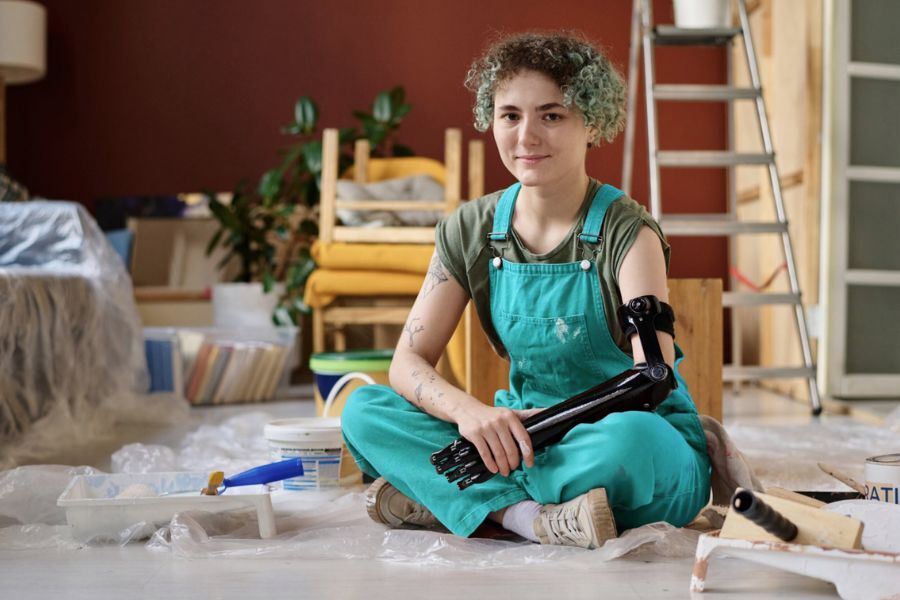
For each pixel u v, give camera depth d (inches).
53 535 71.4
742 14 165.2
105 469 103.6
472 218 70.9
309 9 214.2
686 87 162.9
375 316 169.5
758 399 173.6
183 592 57.4
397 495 70.5
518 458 62.4
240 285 190.2
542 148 64.8
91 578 60.8
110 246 151.3
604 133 67.2
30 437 117.0
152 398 149.9
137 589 58.2
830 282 163.2
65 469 82.4
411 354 70.3
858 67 162.9
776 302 157.1
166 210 212.8
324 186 175.6
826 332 163.2
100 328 143.7
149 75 214.2
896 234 166.1
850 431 128.5
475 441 62.8
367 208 175.0
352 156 211.8
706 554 56.5
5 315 114.7
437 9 213.9
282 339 180.1
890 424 132.5
